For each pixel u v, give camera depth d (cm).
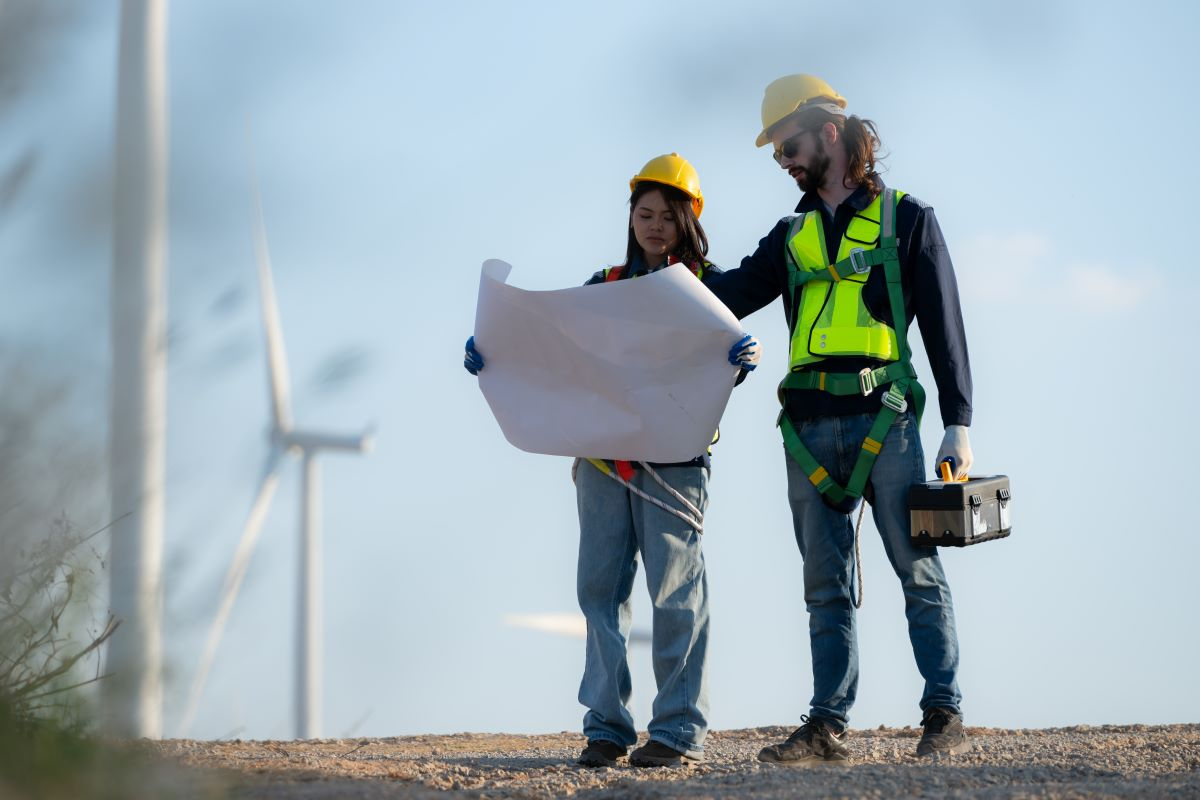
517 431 1296
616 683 1266
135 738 793
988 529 1277
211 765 1063
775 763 1263
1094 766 1166
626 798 989
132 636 776
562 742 1767
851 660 1309
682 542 1282
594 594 1306
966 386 1290
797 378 1310
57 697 819
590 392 1284
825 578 1306
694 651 1279
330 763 1199
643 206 1345
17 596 811
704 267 1371
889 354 1281
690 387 1252
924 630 1288
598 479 1311
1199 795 938
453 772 1173
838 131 1317
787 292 1341
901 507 1280
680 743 1247
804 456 1301
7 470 790
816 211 1326
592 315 1243
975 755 1250
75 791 730
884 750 1420
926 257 1290
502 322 1277
